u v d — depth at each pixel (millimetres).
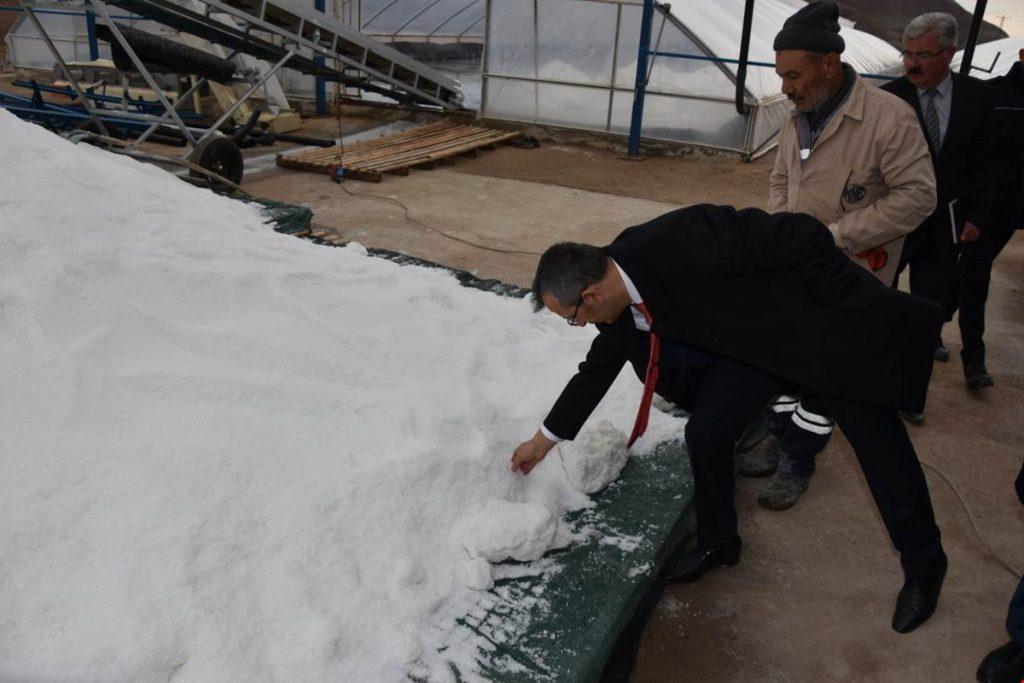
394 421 2562
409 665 1972
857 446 2281
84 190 3334
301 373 2676
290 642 1903
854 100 2717
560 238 6637
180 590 1875
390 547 2193
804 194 2887
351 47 9750
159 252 3012
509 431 2822
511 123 11297
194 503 2059
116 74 10945
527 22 10766
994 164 3514
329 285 3312
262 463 2254
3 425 2111
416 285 3633
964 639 2592
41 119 7852
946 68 3275
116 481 2055
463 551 2305
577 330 3936
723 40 10148
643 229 2168
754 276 2133
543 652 2051
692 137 10461
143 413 2299
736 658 2527
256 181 7984
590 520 2580
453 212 7230
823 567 2916
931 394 4215
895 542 2484
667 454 2969
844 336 2125
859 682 2436
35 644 1737
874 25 19906
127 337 2531
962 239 3699
